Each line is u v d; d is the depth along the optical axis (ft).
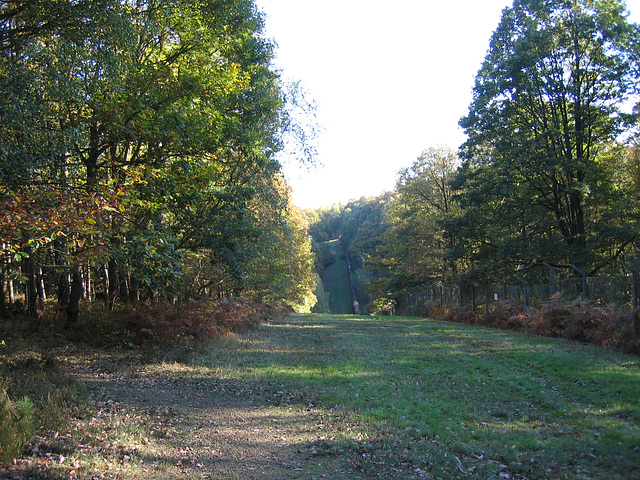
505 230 94.89
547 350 40.68
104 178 42.29
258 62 61.05
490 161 88.79
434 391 28.53
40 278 66.08
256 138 56.03
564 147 82.58
